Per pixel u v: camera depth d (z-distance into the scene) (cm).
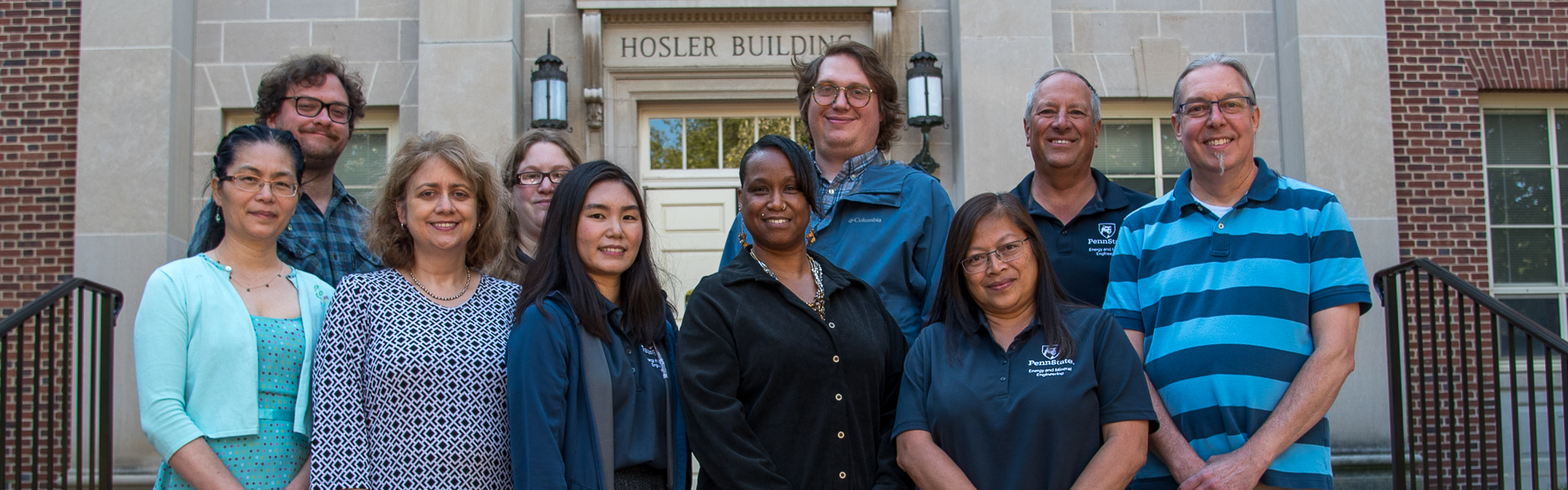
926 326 250
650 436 227
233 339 221
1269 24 649
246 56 623
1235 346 250
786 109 643
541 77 595
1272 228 257
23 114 617
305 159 294
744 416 222
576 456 214
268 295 235
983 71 611
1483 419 361
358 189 627
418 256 238
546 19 630
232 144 231
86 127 595
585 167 244
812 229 278
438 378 216
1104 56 642
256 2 626
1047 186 309
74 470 564
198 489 209
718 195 637
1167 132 651
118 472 564
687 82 629
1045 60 613
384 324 220
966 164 604
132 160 593
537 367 215
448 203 232
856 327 236
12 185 612
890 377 246
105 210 589
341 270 300
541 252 238
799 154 240
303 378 227
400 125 620
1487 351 623
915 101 602
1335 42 620
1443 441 598
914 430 230
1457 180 638
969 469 225
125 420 571
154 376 213
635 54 628
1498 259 652
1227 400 247
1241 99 260
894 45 634
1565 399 327
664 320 249
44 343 588
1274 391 246
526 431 210
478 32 604
